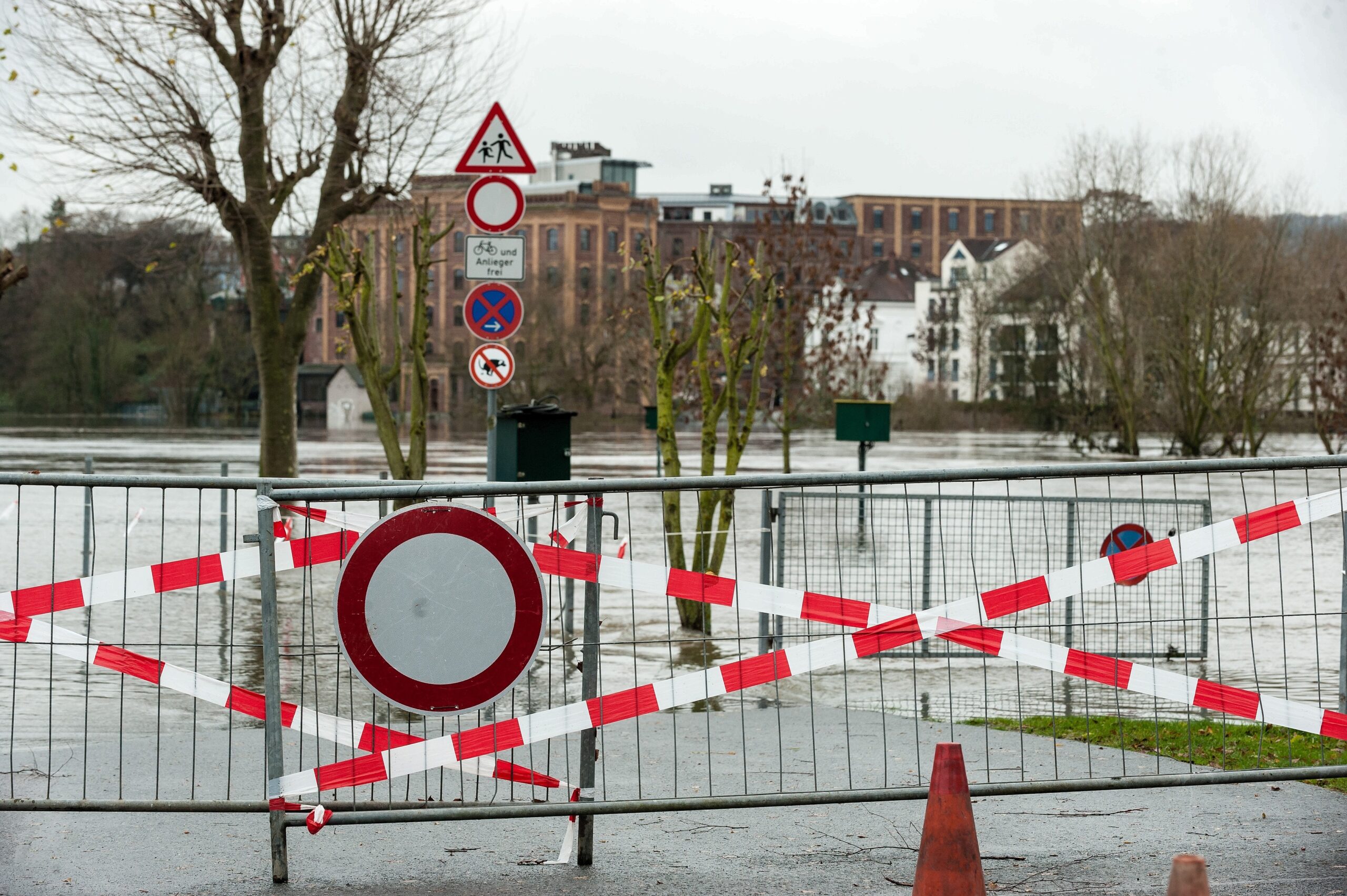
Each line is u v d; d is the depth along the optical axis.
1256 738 7.96
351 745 5.63
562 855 5.60
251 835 6.01
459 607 5.42
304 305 26.17
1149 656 11.27
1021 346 84.56
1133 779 5.75
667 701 5.62
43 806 5.49
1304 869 5.52
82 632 12.01
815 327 35.38
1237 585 16.36
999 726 8.38
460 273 111.50
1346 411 49.50
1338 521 25.56
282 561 5.61
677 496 12.63
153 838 5.95
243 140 24.50
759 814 6.39
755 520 22.34
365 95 24.58
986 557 12.97
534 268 117.94
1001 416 82.50
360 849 5.82
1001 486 17.88
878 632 5.80
